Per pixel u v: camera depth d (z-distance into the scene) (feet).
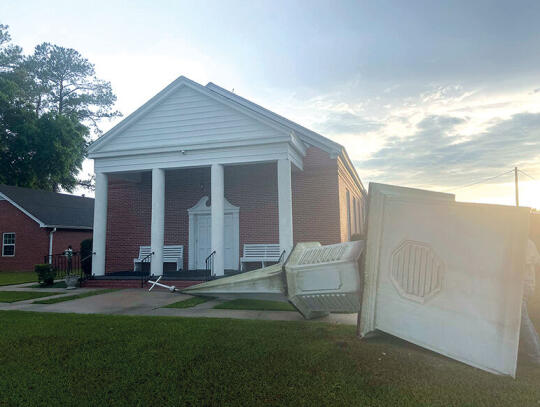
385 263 13.83
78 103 142.41
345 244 18.20
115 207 50.90
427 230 13.05
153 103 41.52
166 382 13.05
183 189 49.11
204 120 40.32
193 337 18.48
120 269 49.57
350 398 11.62
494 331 11.34
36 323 22.24
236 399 11.68
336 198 42.68
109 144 42.86
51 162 110.22
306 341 17.61
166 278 38.22
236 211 46.42
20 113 108.27
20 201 78.54
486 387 12.28
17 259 76.54
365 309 13.78
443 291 12.45
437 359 15.19
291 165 41.42
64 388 12.75
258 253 44.42
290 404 11.28
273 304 28.53
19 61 129.59
